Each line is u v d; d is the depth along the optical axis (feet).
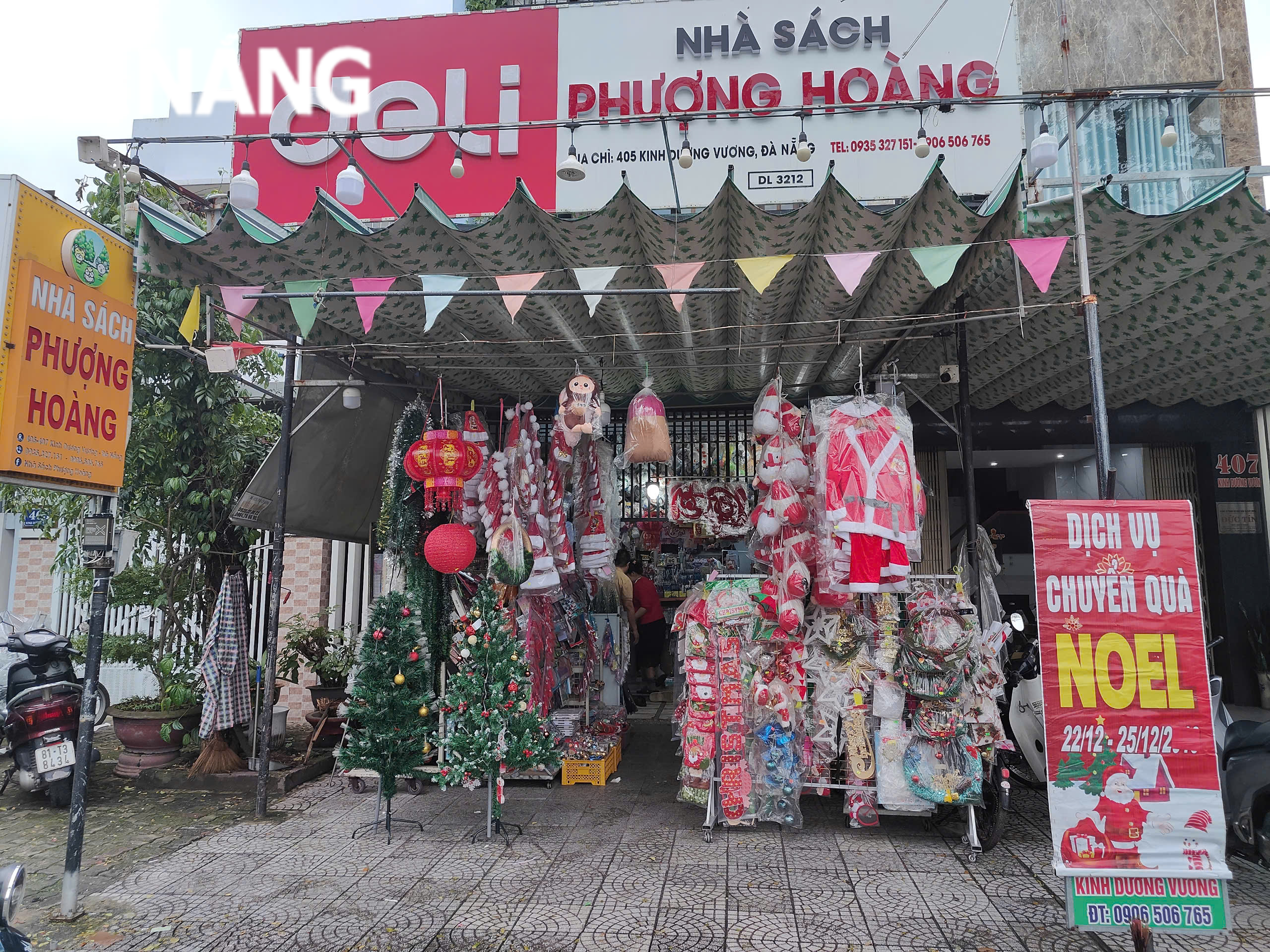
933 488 25.82
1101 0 19.25
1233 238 12.71
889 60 18.61
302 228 12.60
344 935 11.00
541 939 10.82
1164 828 10.28
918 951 10.41
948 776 13.98
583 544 20.22
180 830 15.67
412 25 20.04
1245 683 24.06
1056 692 10.64
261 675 20.65
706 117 12.58
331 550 25.93
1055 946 10.57
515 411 18.62
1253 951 10.44
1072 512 10.98
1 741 20.79
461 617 16.30
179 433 20.04
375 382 19.30
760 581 16.12
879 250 13.75
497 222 12.46
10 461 11.12
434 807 16.90
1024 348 18.65
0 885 8.20
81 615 27.86
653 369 20.61
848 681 15.21
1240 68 22.30
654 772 19.45
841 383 22.89
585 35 19.60
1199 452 25.05
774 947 10.53
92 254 12.83
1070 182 16.34
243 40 20.30
